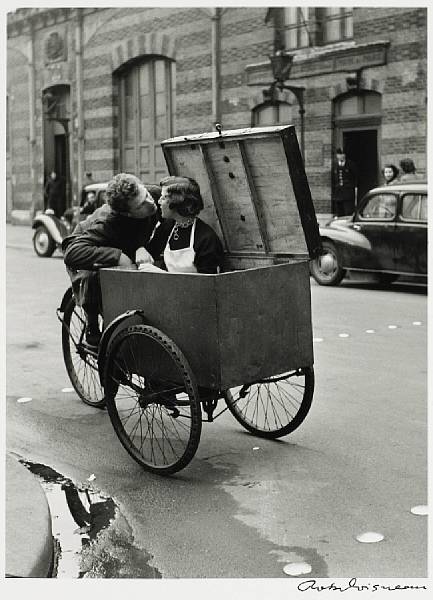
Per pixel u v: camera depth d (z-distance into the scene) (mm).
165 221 5688
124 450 5434
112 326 5059
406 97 17188
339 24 18875
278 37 20141
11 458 5023
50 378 7395
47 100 28188
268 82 20219
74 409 6410
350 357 8062
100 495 4656
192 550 3943
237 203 5652
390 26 17359
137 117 25203
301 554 3863
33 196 30344
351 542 3975
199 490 4699
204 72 22141
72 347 8578
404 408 6234
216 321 4613
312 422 5910
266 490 4660
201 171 5723
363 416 6039
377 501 4457
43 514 4102
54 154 29906
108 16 25469
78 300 5844
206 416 6188
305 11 19328
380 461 5078
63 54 28078
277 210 5441
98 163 26516
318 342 8852
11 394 6859
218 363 4645
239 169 5465
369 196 13531
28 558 3617
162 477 4930
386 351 8336
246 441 5562
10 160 31500
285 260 5523
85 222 5711
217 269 5520
